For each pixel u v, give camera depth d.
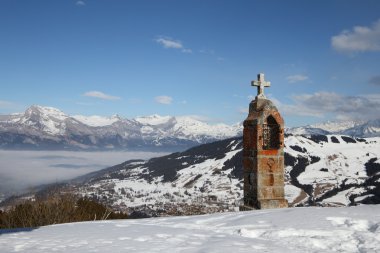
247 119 12.58
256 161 12.12
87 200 15.91
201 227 8.35
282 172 12.31
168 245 6.41
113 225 8.98
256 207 11.95
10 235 7.64
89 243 6.65
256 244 6.54
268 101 12.62
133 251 5.96
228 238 7.03
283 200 12.12
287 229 7.47
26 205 13.52
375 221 7.86
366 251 6.18
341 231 7.30
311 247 6.50
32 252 5.97
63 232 7.91
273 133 12.54
